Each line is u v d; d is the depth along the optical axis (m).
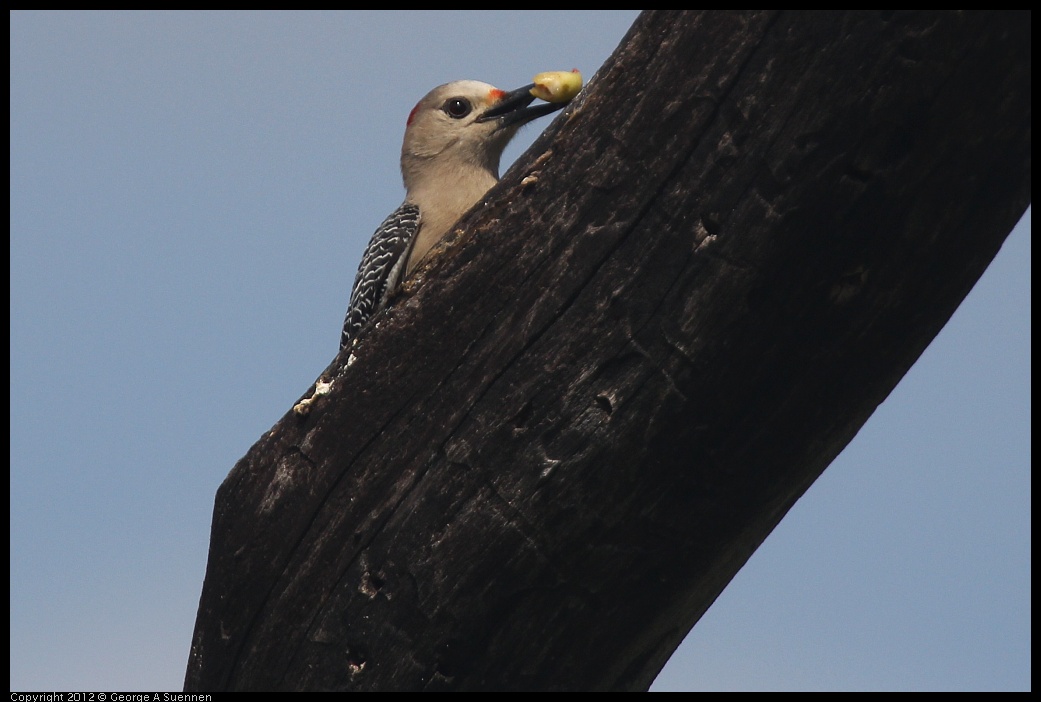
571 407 8.84
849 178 8.09
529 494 8.98
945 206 8.19
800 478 9.44
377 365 9.47
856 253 8.32
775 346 8.59
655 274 8.59
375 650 9.41
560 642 9.45
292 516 9.75
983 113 7.84
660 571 9.33
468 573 9.15
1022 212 8.41
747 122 8.21
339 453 9.59
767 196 8.22
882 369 8.91
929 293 8.57
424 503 9.24
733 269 8.38
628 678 10.01
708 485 9.03
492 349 9.07
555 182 8.95
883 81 7.84
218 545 10.20
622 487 8.92
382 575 9.34
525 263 8.99
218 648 10.21
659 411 8.72
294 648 9.72
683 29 8.45
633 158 8.62
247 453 10.14
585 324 8.79
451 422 9.18
